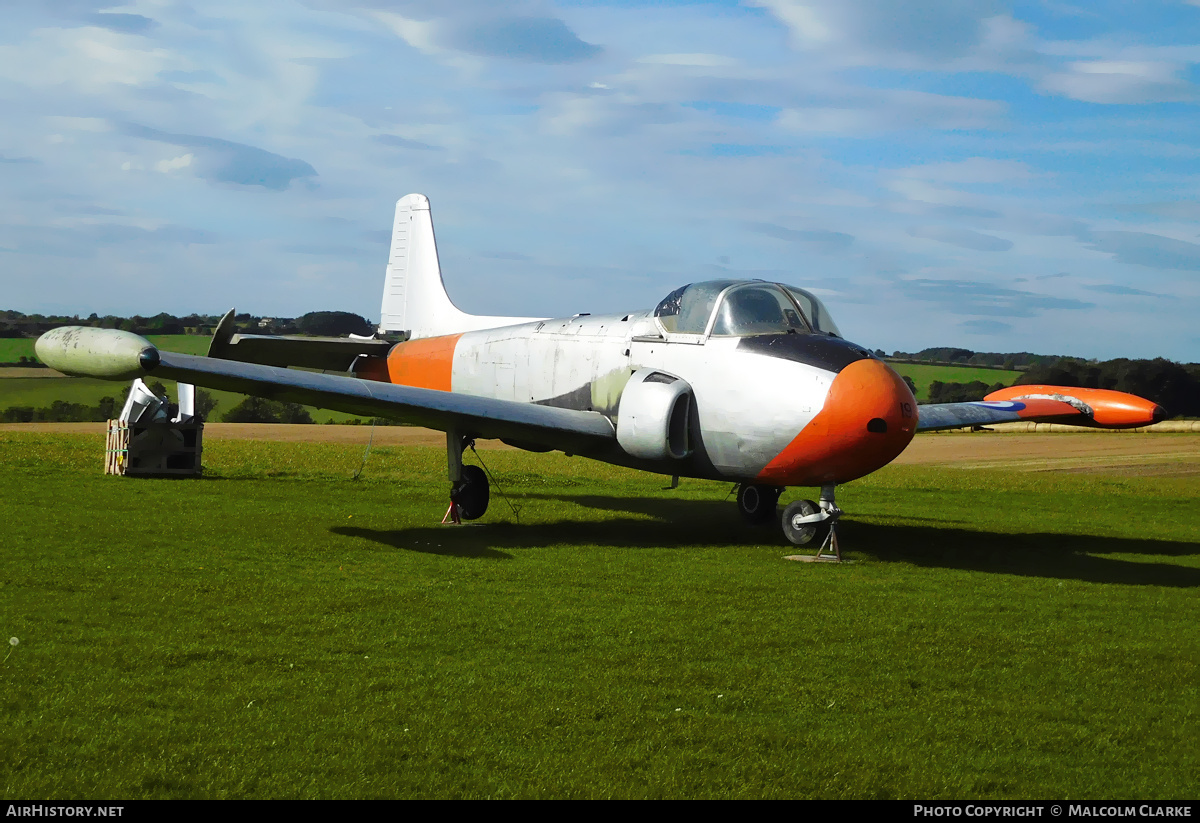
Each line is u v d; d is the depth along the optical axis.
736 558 10.32
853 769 4.33
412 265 17.22
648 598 7.91
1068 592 9.01
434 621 6.78
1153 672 6.09
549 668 5.72
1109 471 28.95
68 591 7.23
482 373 14.37
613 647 6.27
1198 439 47.38
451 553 9.94
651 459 11.23
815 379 10.09
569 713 4.91
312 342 16.27
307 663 5.60
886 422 9.85
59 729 4.41
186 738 4.38
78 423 40.06
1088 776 4.35
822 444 10.03
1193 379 72.88
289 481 16.50
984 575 9.85
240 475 17.33
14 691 4.89
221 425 43.28
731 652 6.26
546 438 11.66
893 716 5.10
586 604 7.57
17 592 7.13
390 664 5.65
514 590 8.05
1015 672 6.03
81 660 5.46
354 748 4.33
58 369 9.13
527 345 13.62
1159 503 19.12
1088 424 14.78
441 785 4.00
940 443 44.19
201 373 9.22
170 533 10.28
